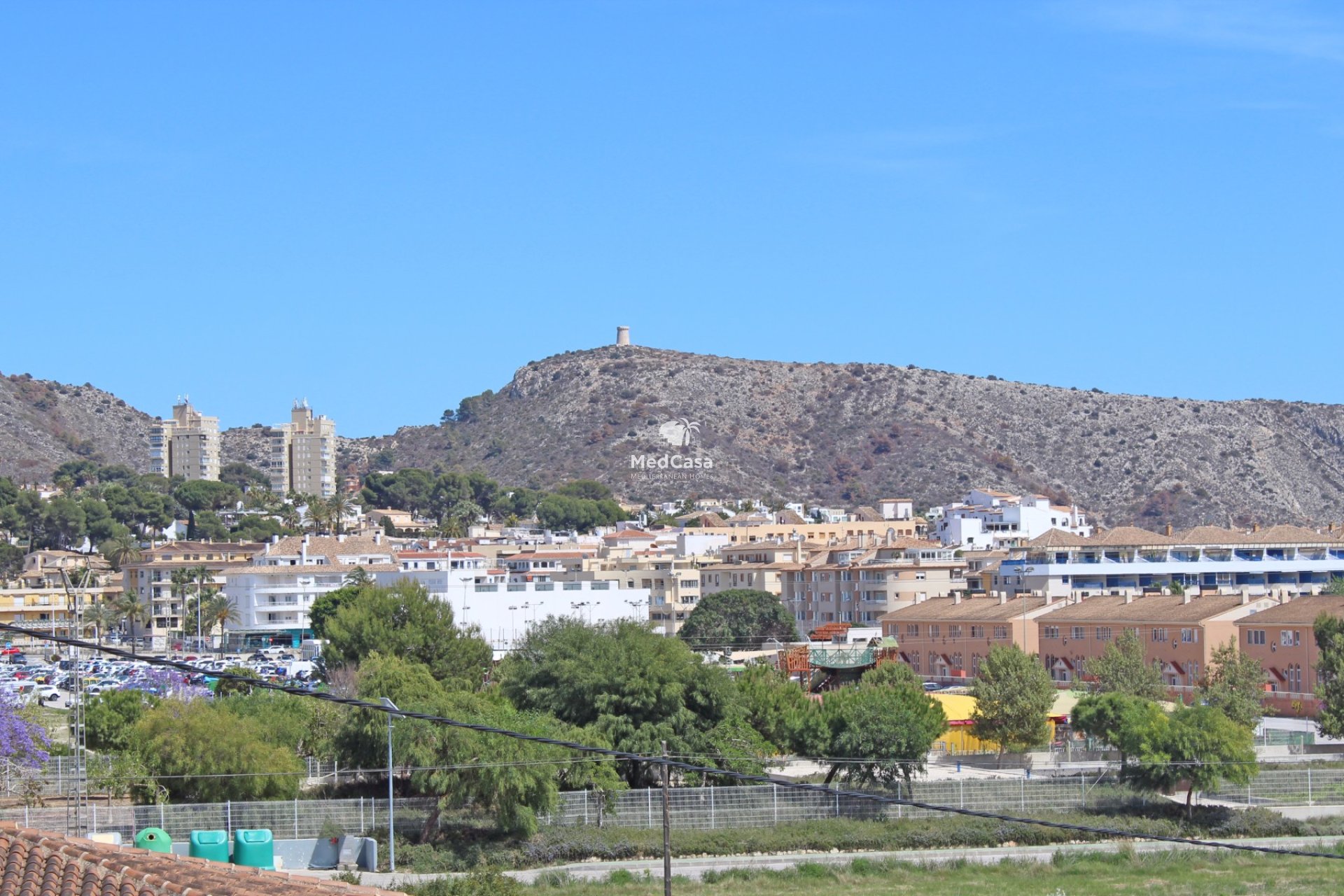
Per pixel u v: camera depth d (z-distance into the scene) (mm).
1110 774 116062
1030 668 136125
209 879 39125
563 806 104438
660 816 106562
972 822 107812
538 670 119562
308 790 112688
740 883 94250
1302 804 114375
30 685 180500
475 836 100812
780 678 143500
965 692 155250
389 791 98438
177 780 106438
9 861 37531
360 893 42094
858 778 114000
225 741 106375
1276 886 94438
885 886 93938
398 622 157500
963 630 197500
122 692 133250
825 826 106125
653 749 112562
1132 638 156250
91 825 93688
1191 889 93562
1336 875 97062
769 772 120562
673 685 113500
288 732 118312
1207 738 111812
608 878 94500
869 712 115375
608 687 115062
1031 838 106125
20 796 104438
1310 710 156375
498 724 103375
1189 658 170500
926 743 116250
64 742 135500
